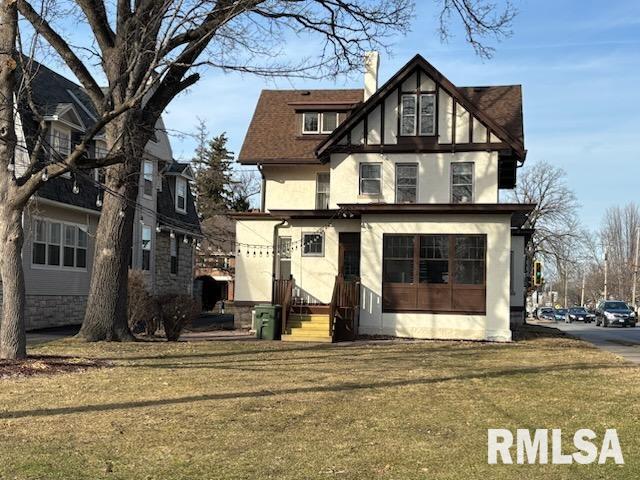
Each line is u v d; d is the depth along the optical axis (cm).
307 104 2659
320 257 2486
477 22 2059
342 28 1912
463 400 1007
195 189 5103
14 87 1416
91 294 1828
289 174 2647
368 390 1086
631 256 8462
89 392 1025
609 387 1151
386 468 645
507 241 2138
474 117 2289
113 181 1806
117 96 1641
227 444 727
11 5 1330
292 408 924
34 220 2234
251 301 2555
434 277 2175
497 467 656
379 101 2339
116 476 611
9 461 648
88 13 1719
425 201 2303
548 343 2073
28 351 1525
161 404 938
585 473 640
